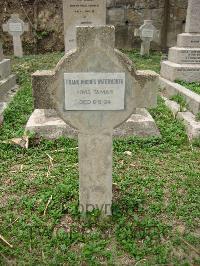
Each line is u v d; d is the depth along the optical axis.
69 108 2.89
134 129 4.94
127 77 2.82
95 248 2.90
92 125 2.94
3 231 3.10
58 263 2.79
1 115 5.44
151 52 12.68
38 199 3.53
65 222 3.22
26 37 12.56
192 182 3.85
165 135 5.06
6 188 3.72
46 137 4.84
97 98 2.86
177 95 6.39
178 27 12.56
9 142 4.69
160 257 2.84
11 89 7.67
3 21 12.38
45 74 2.83
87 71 2.78
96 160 3.05
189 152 4.65
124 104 2.90
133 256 2.88
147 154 4.54
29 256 2.85
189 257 2.88
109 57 2.75
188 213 3.35
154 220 3.22
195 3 7.49
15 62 10.01
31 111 6.02
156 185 3.79
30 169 4.14
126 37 12.76
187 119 5.32
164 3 12.32
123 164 4.26
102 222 3.17
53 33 12.64
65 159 4.37
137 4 12.36
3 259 2.82
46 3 12.29
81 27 2.65
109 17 12.48
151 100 2.92
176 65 7.51
